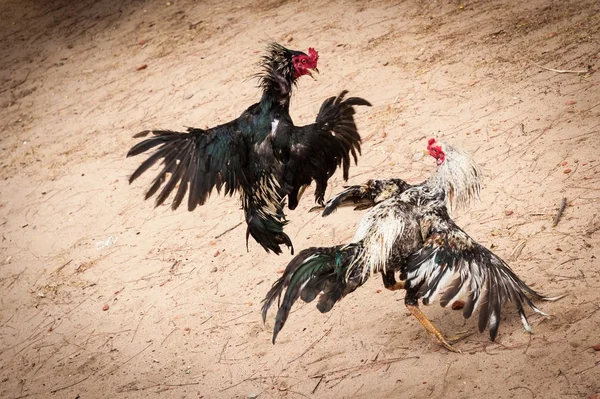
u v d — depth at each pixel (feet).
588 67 35.04
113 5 60.44
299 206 33.30
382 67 40.78
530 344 22.36
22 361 30.35
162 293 31.50
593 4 39.88
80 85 50.90
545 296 23.75
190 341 28.37
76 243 36.68
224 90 44.04
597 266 24.36
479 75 37.45
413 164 32.96
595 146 30.04
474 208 29.22
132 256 34.47
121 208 38.01
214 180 21.88
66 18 60.75
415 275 21.86
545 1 41.86
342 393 23.31
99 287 33.27
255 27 49.70
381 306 26.68
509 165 30.78
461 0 44.88
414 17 44.65
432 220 22.54
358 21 46.14
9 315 33.37
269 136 22.15
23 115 49.78
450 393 21.71
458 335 23.84
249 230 23.21
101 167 41.73
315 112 38.70
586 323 22.30
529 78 35.83
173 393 26.07
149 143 20.98
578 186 28.32
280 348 26.40
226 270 31.50
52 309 32.89
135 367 28.02
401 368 23.41
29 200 41.14
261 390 24.79
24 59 56.49
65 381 28.45
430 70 39.14
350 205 25.38
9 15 63.93
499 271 21.97
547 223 27.12
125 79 49.55
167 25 54.54
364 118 37.37
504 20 41.34
